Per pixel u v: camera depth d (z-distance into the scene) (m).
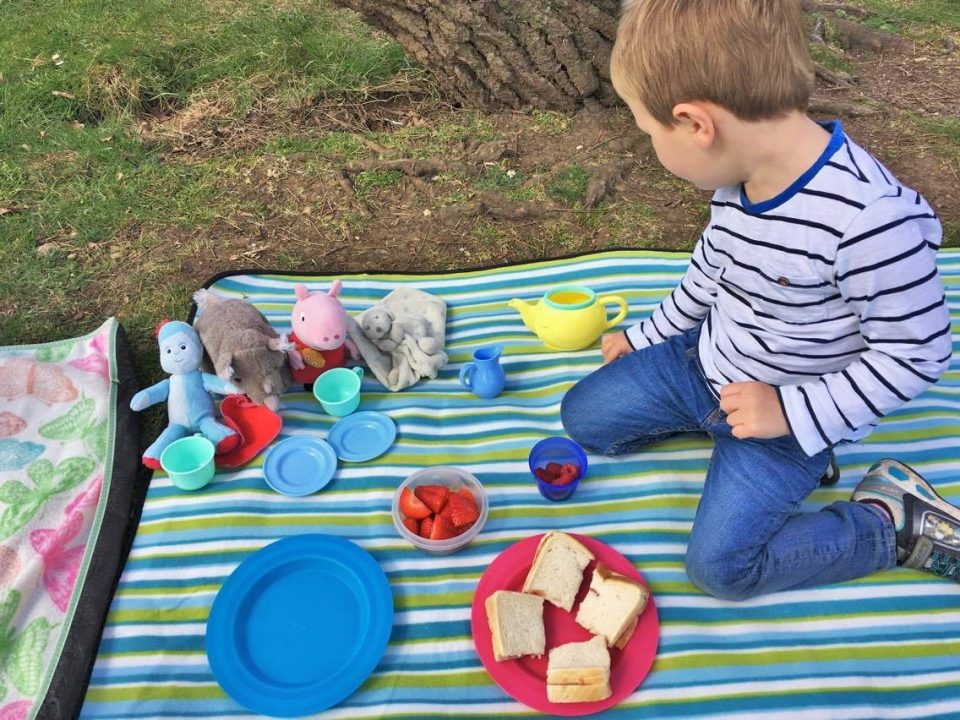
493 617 1.57
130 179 3.27
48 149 3.43
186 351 2.04
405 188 3.22
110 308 2.66
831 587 1.72
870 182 1.32
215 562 1.80
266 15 4.40
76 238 2.96
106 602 1.71
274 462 2.02
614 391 1.93
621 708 1.51
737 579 1.62
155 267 2.83
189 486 1.94
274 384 2.11
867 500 1.77
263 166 3.35
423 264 2.87
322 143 3.49
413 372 2.28
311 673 1.58
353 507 1.92
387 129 3.64
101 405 2.14
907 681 1.55
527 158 3.38
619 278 2.66
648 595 1.63
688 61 1.29
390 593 1.68
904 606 1.68
